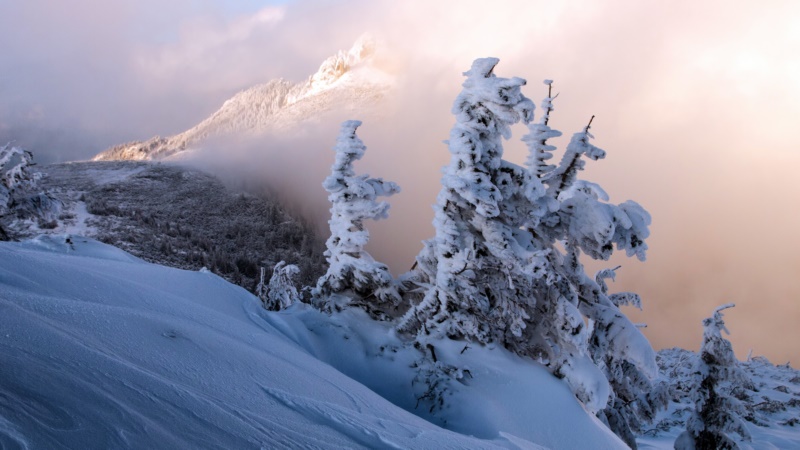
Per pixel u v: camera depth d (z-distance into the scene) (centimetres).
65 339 525
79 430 346
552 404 1359
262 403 612
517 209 1514
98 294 934
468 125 1458
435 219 1525
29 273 886
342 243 1711
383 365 1471
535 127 1709
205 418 464
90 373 451
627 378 1817
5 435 301
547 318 1499
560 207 1556
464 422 1309
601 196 1527
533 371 1460
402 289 1734
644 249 1543
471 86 1456
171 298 1109
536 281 1488
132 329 712
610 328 1585
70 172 12756
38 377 394
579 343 1434
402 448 607
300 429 551
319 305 1730
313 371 994
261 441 465
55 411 356
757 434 2458
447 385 1389
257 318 1411
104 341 607
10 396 348
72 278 958
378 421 705
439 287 1533
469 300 1505
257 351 930
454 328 1526
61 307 688
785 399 3077
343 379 1045
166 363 623
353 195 1702
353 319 1634
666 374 3644
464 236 1509
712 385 1788
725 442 1739
